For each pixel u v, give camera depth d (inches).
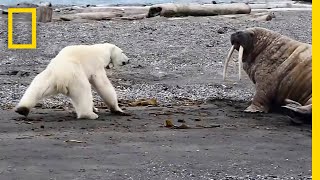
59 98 649.0
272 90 575.2
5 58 933.8
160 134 467.8
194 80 776.9
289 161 388.2
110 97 547.8
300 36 1131.9
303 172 360.8
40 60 923.4
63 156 392.2
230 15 1450.5
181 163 378.3
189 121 528.1
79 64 531.8
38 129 484.1
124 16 1510.8
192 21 1333.7
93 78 542.9
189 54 948.0
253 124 517.3
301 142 447.5
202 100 652.7
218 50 978.1
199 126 504.4
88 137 452.8
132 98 668.7
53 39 1101.1
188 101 648.4
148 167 367.2
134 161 381.4
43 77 523.2
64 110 583.8
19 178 339.0
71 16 1459.2
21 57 946.1
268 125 514.0
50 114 557.6
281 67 573.3
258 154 406.6
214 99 655.8
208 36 1112.8
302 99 561.0
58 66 523.5
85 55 538.0
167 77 797.9
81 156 392.8
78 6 2119.8
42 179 337.4
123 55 562.6
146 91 708.7
